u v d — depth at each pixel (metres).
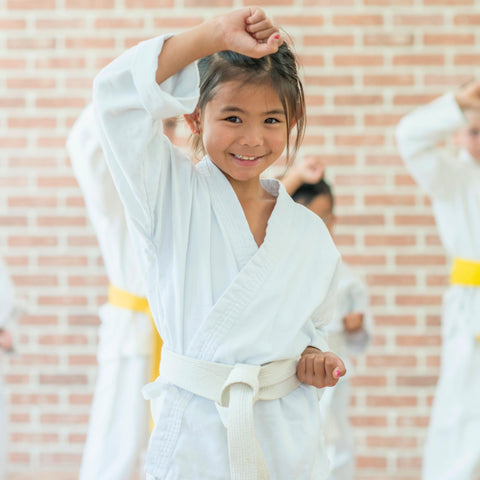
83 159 2.96
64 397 4.17
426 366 4.14
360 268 4.17
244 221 1.80
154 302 1.81
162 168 1.79
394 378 4.15
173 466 1.74
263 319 1.75
